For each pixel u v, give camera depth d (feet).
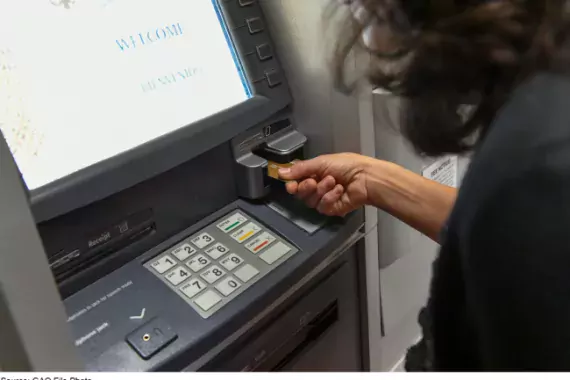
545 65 1.46
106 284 2.54
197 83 2.81
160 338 2.33
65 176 2.28
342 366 3.58
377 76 1.89
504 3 1.45
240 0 3.02
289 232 3.01
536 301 1.38
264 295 2.62
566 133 1.34
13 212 1.48
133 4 2.64
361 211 3.27
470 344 1.69
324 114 3.12
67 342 1.66
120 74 2.54
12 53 2.22
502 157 1.42
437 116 1.78
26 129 2.22
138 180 2.47
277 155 3.10
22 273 1.52
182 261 2.72
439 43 1.57
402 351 4.44
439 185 3.02
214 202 2.99
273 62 3.12
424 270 4.37
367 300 3.62
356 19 1.93
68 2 2.41
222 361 2.52
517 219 1.37
